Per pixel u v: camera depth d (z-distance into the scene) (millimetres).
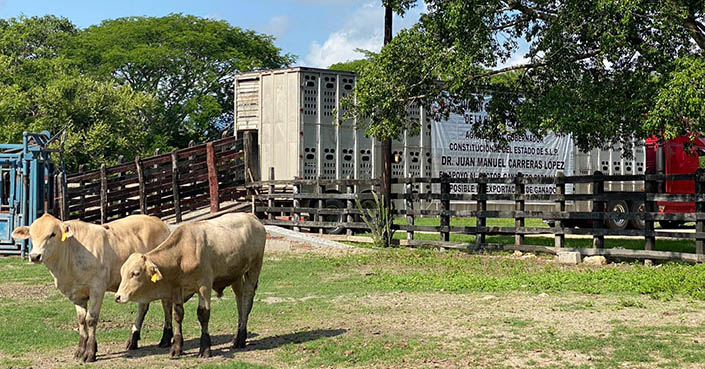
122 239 8867
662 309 10906
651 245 16203
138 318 8930
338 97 24484
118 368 7961
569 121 15297
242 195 25688
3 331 9836
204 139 52594
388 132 18516
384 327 9859
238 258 8766
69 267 8305
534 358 8086
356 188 24375
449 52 16922
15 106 38906
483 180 19000
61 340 9391
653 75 15891
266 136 24484
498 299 12023
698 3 14289
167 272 8062
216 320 10680
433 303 11781
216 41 51656
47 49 50062
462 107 19594
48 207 18828
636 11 14109
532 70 18156
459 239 22297
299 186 23547
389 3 18438
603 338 8945
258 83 24906
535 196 18062
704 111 13039
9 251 18062
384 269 16109
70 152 38312
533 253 18328
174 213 24797
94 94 41219
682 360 7895
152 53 48875
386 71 17953
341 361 8109
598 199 17000
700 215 15438
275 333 9695
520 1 16641
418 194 20453
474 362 7953
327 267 16406
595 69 16594
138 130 43781
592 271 14922
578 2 15055
